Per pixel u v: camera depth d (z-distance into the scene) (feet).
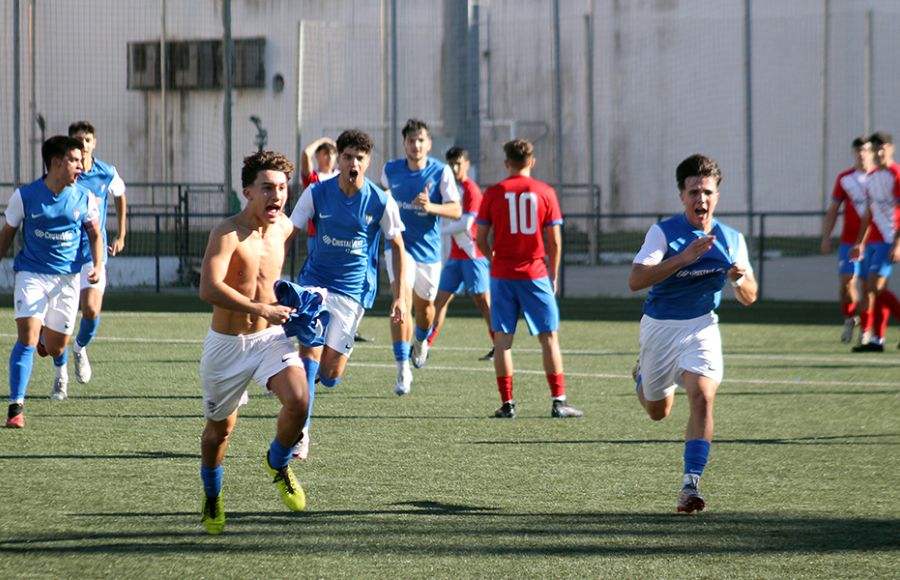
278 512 45.98
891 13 281.33
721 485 51.52
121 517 44.68
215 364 42.60
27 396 78.02
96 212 73.26
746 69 172.65
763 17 283.59
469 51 180.65
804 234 277.44
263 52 284.41
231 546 40.52
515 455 58.59
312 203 64.34
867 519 44.88
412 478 52.85
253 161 42.34
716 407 75.51
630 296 179.83
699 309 48.85
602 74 296.10
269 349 43.34
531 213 71.36
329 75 278.67
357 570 37.45
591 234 216.54
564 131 297.53
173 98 288.30
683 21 289.53
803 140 280.72
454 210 86.02
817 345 114.21
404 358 79.46
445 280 99.30
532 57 297.94
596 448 60.70
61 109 276.21
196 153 286.87
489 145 294.87
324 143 96.73
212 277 41.24
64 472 53.42
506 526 43.60
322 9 279.49
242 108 286.46
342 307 65.00
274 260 43.68
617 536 42.06
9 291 174.40
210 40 285.02
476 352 108.37
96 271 74.59
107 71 280.72
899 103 281.74
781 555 39.42
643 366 50.08
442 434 65.00
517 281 71.20
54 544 40.55
